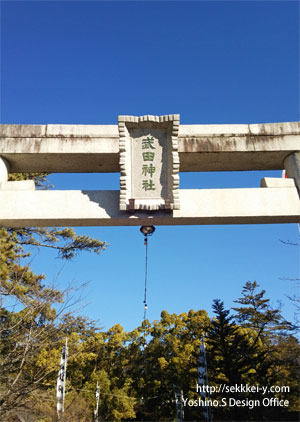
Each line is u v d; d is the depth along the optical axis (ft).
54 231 49.06
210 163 24.72
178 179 20.92
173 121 21.47
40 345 22.62
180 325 87.66
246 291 82.12
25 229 46.98
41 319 25.17
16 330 24.43
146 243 25.85
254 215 21.84
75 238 48.65
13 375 23.45
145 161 21.54
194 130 24.00
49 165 24.41
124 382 84.64
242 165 25.13
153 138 21.88
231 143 23.75
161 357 83.82
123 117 21.62
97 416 68.13
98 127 23.77
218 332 55.16
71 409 46.85
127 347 90.12
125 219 21.33
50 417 31.50
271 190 22.63
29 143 23.22
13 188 22.47
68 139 23.39
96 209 21.48
